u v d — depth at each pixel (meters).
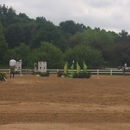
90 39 98.19
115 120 10.71
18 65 38.97
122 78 33.69
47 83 24.12
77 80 28.66
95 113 11.79
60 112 11.88
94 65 66.75
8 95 16.53
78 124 10.04
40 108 12.67
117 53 78.38
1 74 26.12
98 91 18.95
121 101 15.07
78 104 13.93
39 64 41.12
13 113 11.56
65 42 91.31
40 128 9.35
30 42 93.25
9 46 100.38
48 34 90.25
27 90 18.86
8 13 140.12
